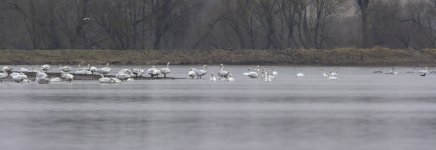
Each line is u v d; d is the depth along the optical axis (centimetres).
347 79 8194
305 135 3641
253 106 4928
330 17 11144
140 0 11012
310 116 4369
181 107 4838
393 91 6359
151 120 4153
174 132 3719
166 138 3544
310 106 4956
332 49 10825
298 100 5384
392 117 4331
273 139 3516
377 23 11138
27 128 3841
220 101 5259
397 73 9356
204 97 5559
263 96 5706
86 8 10850
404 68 10425
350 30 11338
